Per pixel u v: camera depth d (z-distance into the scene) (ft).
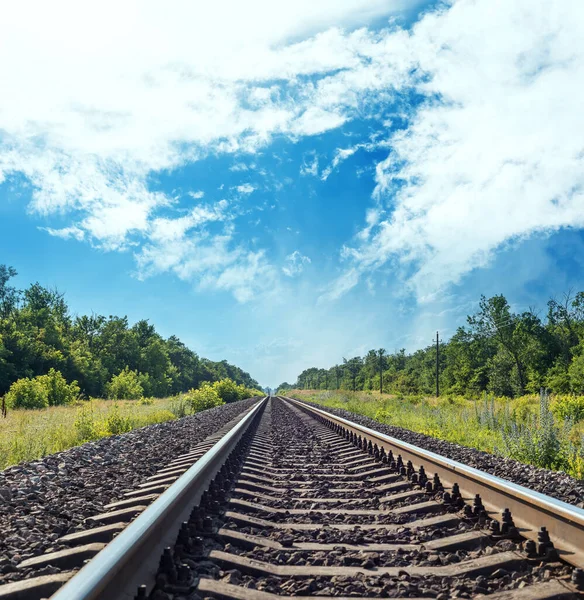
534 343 190.49
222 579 10.32
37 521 14.55
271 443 37.52
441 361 265.95
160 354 277.85
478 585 10.16
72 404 110.22
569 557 10.62
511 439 31.30
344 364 467.52
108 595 8.17
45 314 200.85
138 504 16.60
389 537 13.80
